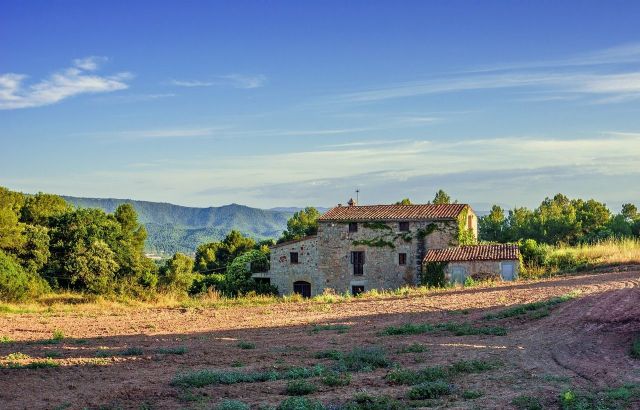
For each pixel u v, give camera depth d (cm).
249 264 6056
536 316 2650
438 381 1450
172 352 1953
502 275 5078
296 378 1571
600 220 9981
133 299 4084
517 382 1499
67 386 1459
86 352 1995
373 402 1298
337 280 5700
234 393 1408
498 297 3562
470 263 5119
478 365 1691
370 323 2753
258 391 1426
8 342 2233
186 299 4231
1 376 1548
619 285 3678
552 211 10994
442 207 5812
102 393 1389
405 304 3481
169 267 7588
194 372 1603
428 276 5219
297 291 5819
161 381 1525
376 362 1753
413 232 5553
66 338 2348
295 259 5831
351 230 5697
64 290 5584
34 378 1538
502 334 2291
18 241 5709
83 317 3109
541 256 5750
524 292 3734
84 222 6425
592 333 2230
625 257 5416
